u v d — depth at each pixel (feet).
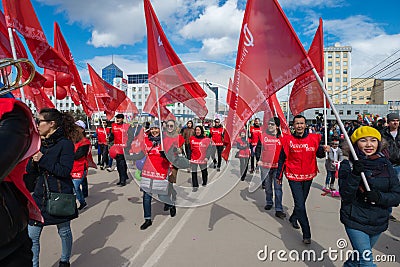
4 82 4.94
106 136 34.37
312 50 16.11
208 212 18.04
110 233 14.39
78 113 109.40
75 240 13.48
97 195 22.40
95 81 33.17
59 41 23.08
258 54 12.01
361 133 8.91
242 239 13.66
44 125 9.32
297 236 14.07
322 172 33.14
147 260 11.48
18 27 14.80
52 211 9.12
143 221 16.26
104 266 11.02
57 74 25.70
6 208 4.31
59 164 9.25
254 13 12.01
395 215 17.12
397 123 17.28
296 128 14.29
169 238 13.75
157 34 14.67
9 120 4.08
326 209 18.49
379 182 8.43
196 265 11.07
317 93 17.33
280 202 17.12
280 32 11.44
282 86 11.54
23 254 4.71
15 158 3.88
